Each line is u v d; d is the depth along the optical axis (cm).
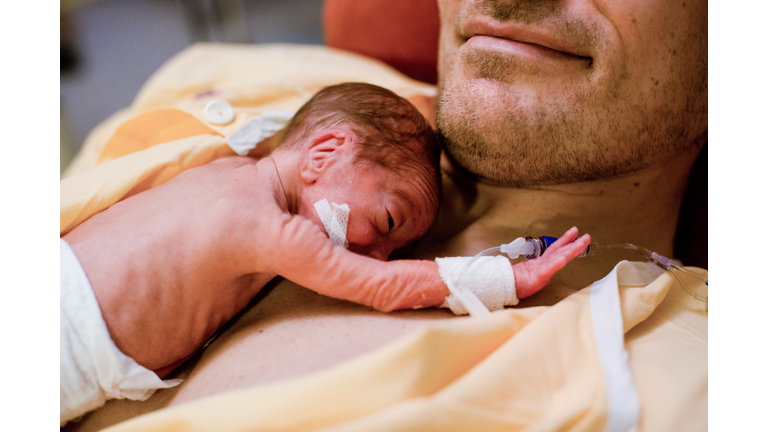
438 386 63
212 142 110
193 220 84
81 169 156
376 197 92
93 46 275
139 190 101
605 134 100
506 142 102
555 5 94
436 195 101
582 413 64
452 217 118
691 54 99
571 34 93
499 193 115
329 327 82
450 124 105
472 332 68
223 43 279
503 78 99
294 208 94
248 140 112
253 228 84
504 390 62
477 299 79
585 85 96
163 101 173
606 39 93
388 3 175
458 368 66
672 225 121
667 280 87
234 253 83
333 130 96
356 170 92
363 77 159
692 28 97
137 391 82
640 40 94
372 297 81
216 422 60
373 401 59
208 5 280
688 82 101
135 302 79
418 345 62
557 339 70
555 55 96
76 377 76
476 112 101
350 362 62
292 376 72
